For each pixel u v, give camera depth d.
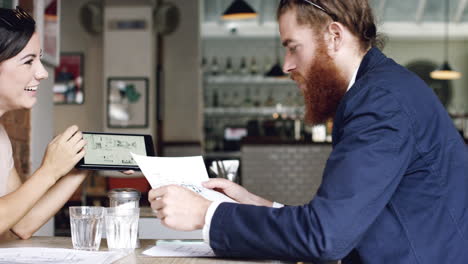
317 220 1.11
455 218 1.19
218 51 10.57
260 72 10.48
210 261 1.25
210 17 10.27
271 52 10.54
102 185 6.95
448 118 1.25
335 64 1.34
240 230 1.18
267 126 9.12
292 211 1.15
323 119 1.38
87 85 7.78
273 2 10.04
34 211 1.60
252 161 5.39
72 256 1.25
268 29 10.39
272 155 5.38
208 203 1.24
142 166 1.38
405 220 1.19
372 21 1.36
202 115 9.16
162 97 7.68
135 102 7.27
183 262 1.23
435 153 1.20
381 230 1.19
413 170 1.20
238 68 10.52
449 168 1.21
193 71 7.94
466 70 10.93
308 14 1.33
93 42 7.78
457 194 1.21
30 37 1.53
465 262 1.18
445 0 10.32
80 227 1.35
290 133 9.09
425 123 1.19
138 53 7.28
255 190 5.38
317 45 1.33
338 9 1.31
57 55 3.28
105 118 7.26
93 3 7.66
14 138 2.74
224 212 1.20
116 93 7.26
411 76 1.25
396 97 1.18
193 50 7.93
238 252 1.20
